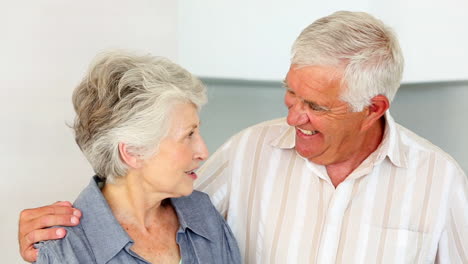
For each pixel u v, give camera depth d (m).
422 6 2.66
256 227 1.61
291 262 1.56
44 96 1.84
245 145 1.64
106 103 1.11
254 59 2.57
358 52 1.28
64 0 1.86
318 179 1.55
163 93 1.11
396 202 1.54
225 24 2.47
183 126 1.16
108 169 1.17
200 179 1.62
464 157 2.76
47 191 1.89
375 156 1.50
